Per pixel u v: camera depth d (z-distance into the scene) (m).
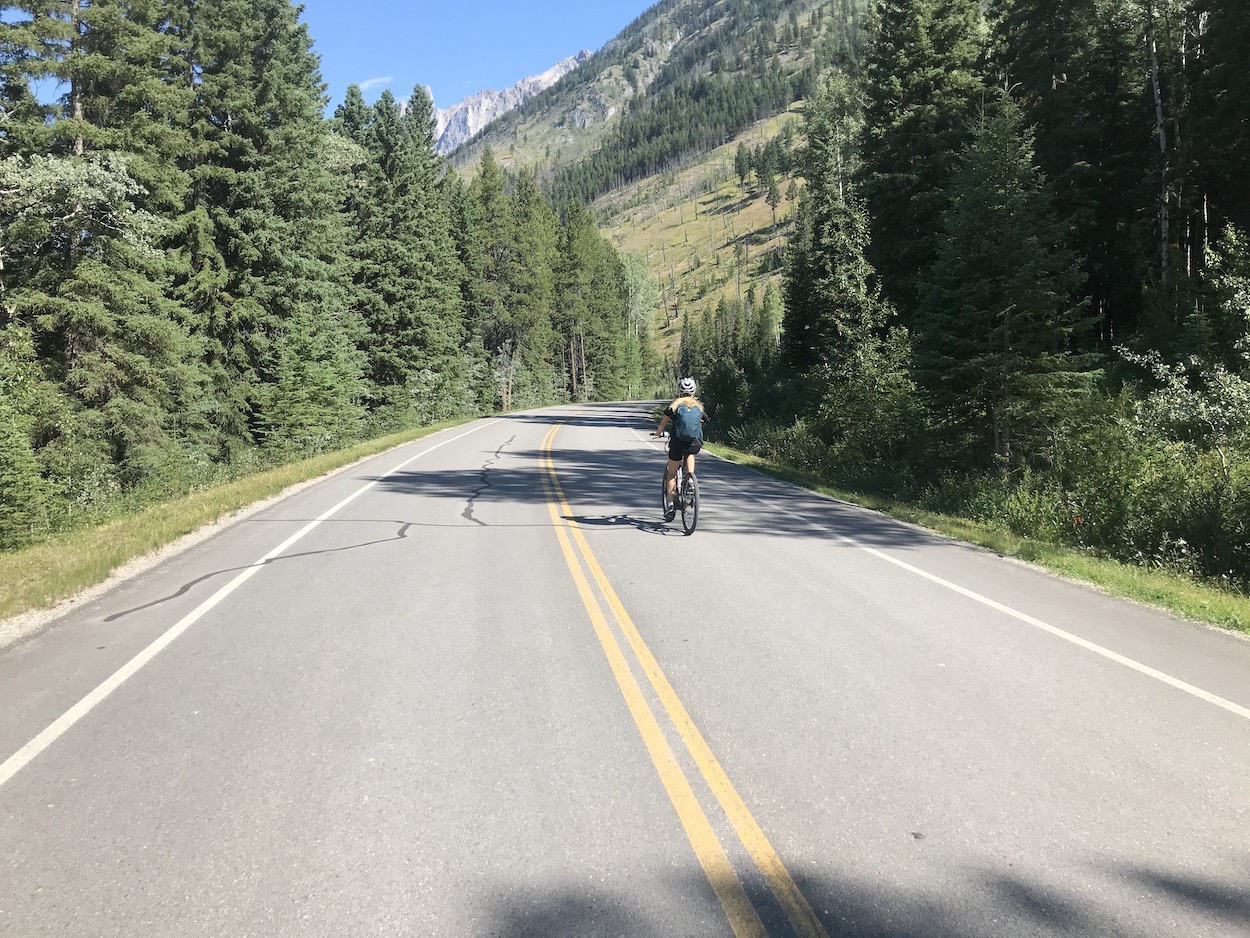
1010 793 3.65
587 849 3.14
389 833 3.24
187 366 22.12
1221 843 3.26
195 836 3.20
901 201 25.16
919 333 15.23
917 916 2.77
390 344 41.97
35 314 18.53
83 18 19.14
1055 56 24.92
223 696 4.71
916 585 7.76
